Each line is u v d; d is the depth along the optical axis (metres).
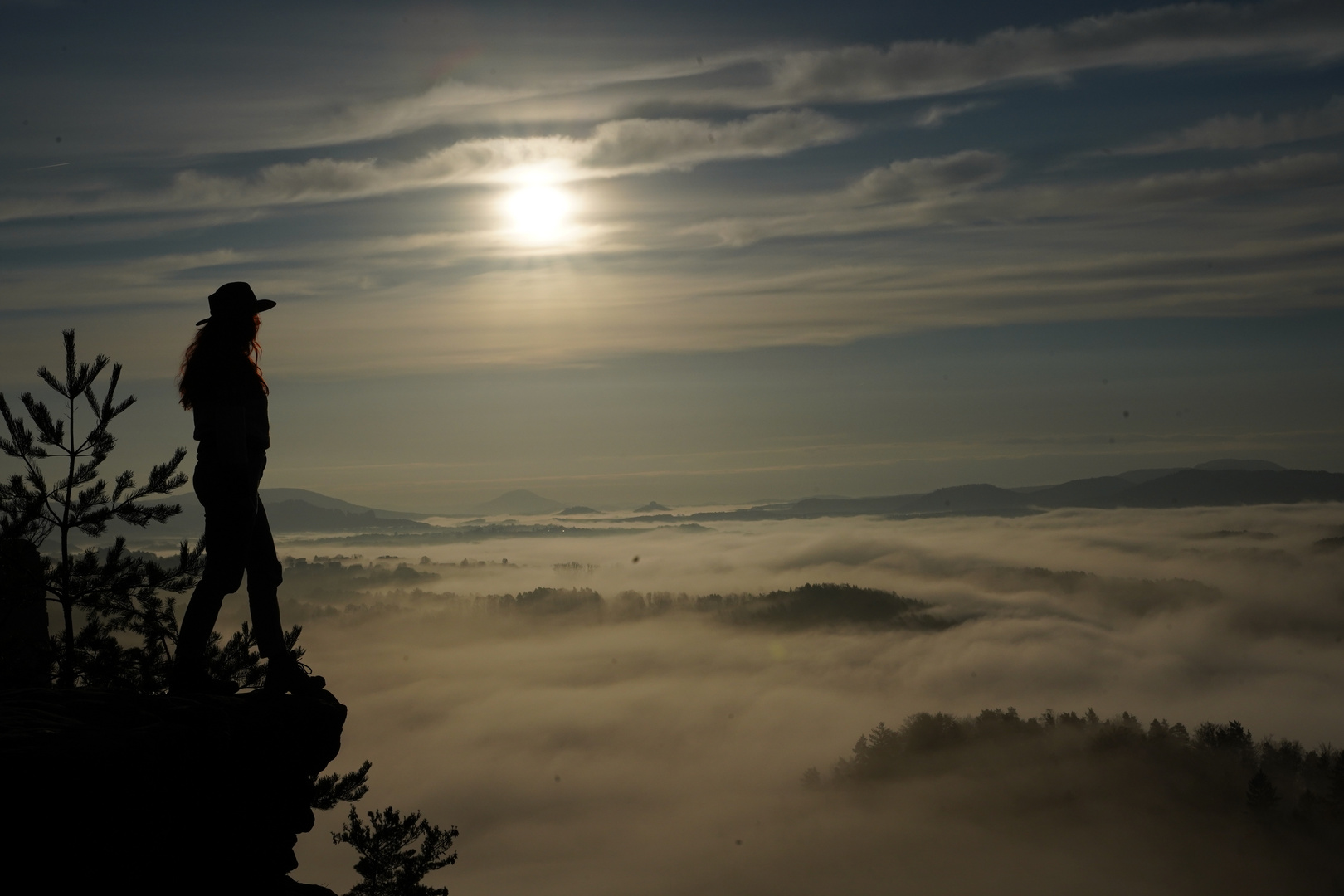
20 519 7.81
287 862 4.55
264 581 4.90
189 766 3.71
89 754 3.20
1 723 3.18
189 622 4.48
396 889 12.70
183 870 3.73
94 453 8.26
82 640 8.12
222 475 4.51
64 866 3.11
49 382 8.09
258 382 4.78
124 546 8.20
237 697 4.53
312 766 4.69
